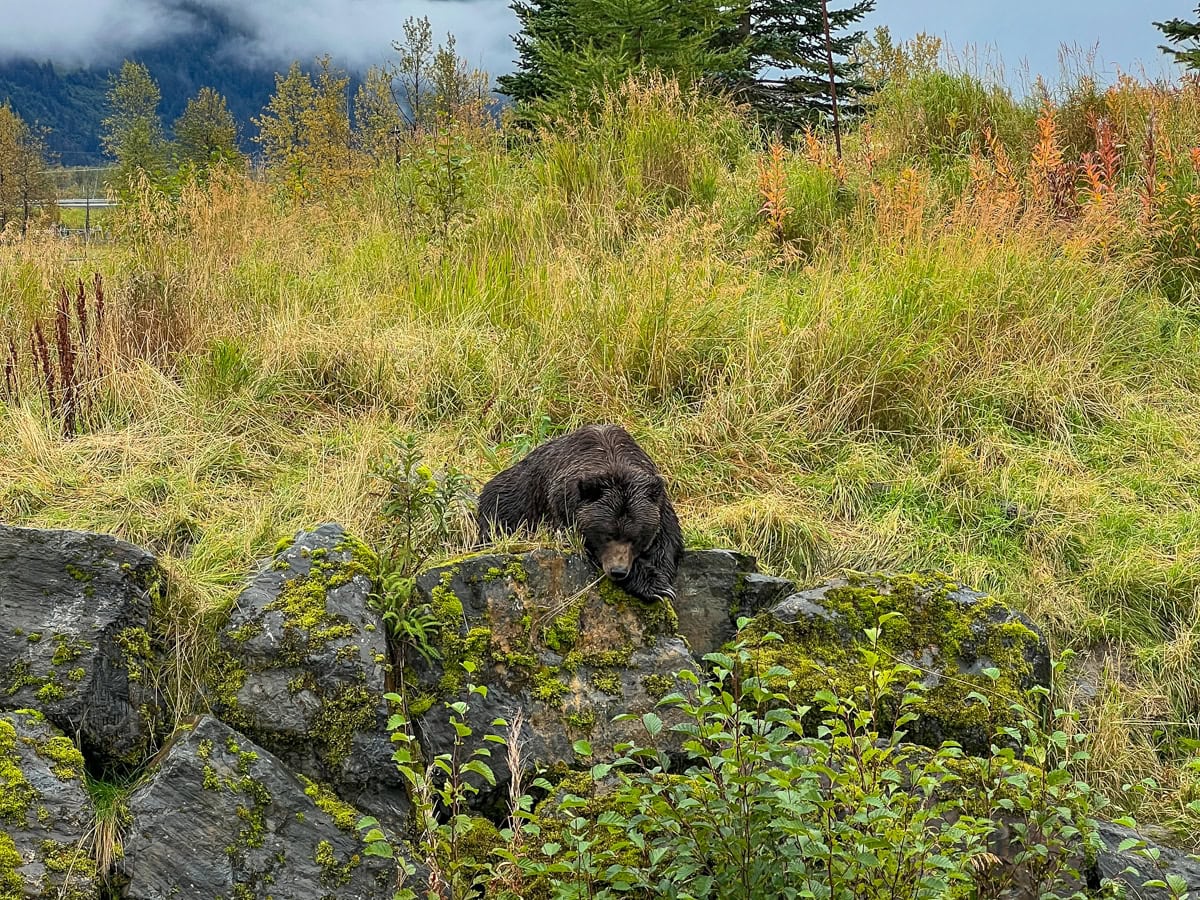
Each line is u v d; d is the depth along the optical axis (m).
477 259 9.30
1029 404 7.90
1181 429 7.83
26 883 4.55
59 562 5.32
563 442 6.35
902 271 8.48
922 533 7.00
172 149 33.25
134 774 5.12
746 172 11.07
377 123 17.78
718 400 7.63
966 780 5.29
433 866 4.50
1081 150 11.19
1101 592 6.75
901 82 12.95
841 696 5.60
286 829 4.94
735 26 16.03
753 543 6.79
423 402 7.73
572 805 4.52
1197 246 9.35
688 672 4.78
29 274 9.14
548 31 16.86
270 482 6.97
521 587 5.69
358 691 5.22
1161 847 5.45
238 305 8.66
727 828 4.57
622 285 8.48
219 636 5.39
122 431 7.24
